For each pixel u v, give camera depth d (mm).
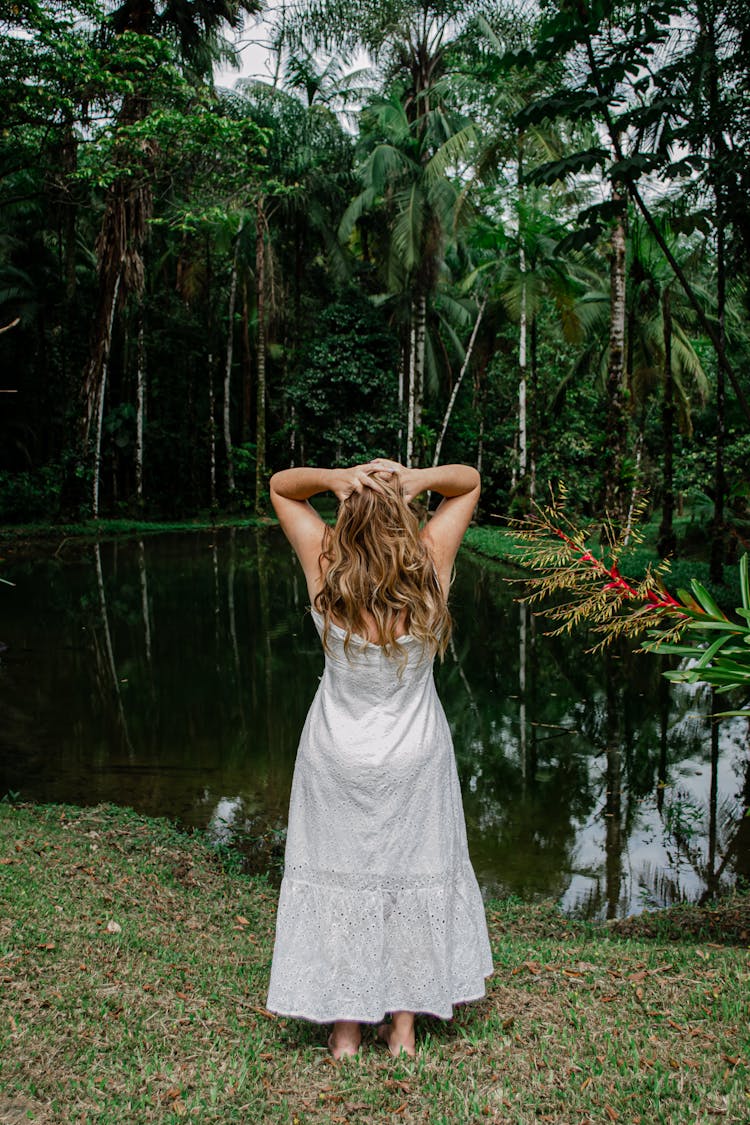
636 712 8844
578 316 24828
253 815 6184
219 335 36844
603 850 5738
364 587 2396
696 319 22016
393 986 2453
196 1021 2812
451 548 2645
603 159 8156
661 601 3311
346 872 2420
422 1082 2414
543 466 25938
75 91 16234
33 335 30047
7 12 14852
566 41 8273
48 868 4613
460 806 2629
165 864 5137
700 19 8742
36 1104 2271
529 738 8031
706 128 8648
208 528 30453
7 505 26609
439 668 10734
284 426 35812
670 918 4625
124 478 33594
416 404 28766
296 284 35156
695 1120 2164
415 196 25953
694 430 27828
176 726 8188
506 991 3109
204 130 16969
